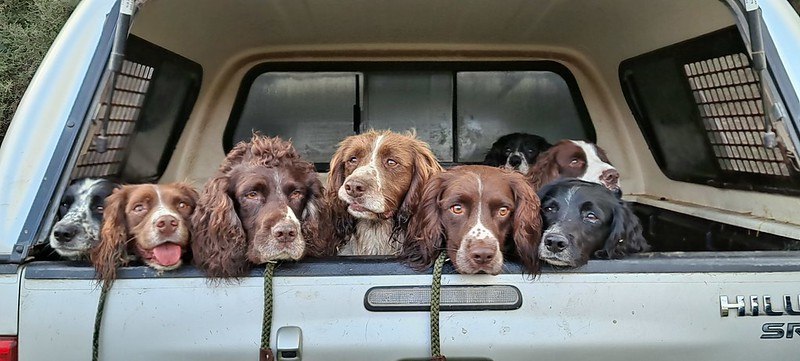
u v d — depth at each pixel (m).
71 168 2.08
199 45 3.72
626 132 4.30
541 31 4.00
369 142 2.68
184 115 4.07
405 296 1.98
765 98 2.29
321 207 2.29
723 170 3.35
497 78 4.37
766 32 2.29
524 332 1.97
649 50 3.55
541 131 4.38
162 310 1.95
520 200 2.13
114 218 2.05
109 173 3.23
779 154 2.79
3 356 1.92
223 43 3.96
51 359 1.93
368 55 4.32
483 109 4.37
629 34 3.60
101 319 1.94
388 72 4.34
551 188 2.34
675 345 1.99
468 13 3.68
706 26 2.96
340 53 4.30
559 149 3.58
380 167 2.61
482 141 4.38
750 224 2.96
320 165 4.32
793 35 2.29
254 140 2.30
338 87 4.35
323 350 1.94
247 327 1.95
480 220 2.06
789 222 2.87
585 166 3.48
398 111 4.36
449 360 1.96
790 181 2.81
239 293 1.97
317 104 4.35
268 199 2.10
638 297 1.99
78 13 2.18
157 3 2.92
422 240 2.11
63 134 2.08
